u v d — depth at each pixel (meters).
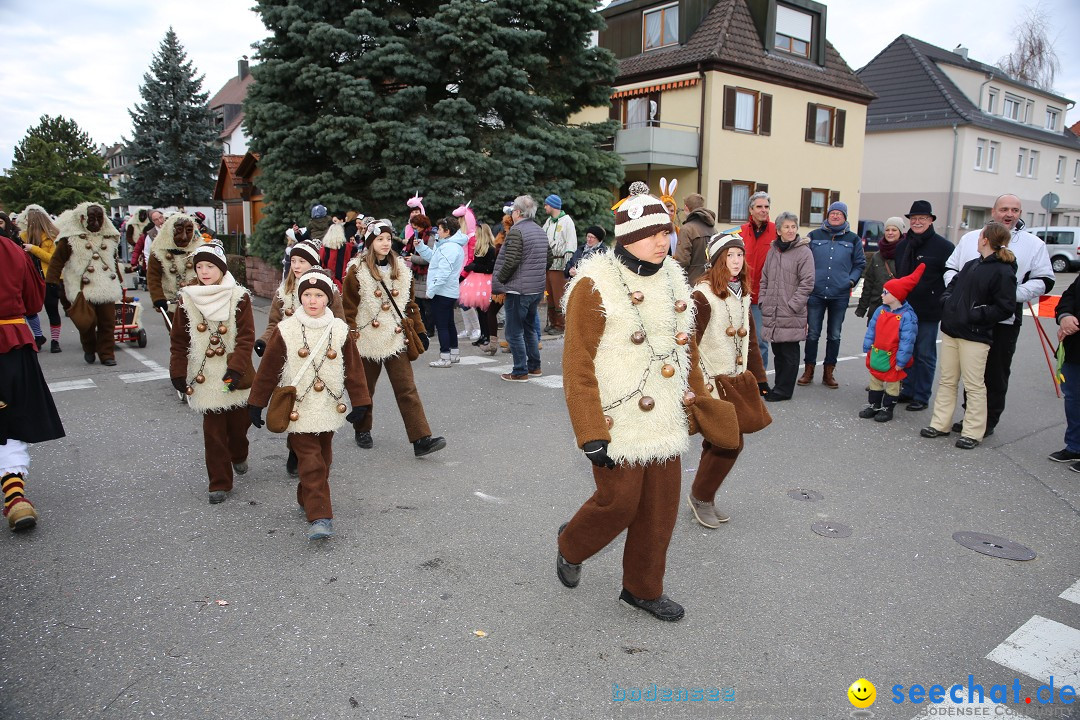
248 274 17.09
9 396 4.04
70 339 10.70
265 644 3.05
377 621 3.24
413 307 5.45
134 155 35.38
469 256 9.88
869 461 5.50
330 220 11.33
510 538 4.09
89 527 4.21
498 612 3.32
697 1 22.77
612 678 2.85
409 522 4.30
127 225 18.83
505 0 12.73
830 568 3.78
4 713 2.60
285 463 5.39
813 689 2.80
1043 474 5.25
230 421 4.94
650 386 3.01
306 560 3.81
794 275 6.98
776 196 24.05
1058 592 3.56
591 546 3.19
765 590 3.55
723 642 3.10
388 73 12.72
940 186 32.06
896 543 4.09
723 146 22.19
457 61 12.53
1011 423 6.64
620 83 23.81
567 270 10.77
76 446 5.72
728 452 4.04
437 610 3.33
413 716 2.62
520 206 7.85
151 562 3.78
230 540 4.05
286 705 2.67
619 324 2.97
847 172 26.30
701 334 4.01
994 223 5.50
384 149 12.36
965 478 5.16
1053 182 38.00
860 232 26.48
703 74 21.52
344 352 4.11
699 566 3.79
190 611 3.30
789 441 5.98
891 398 6.54
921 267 6.24
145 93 35.50
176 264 7.29
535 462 5.38
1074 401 5.41
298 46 12.77
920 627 3.23
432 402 7.12
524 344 8.16
